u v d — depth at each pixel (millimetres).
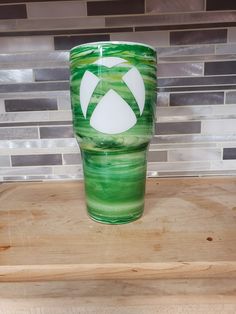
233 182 610
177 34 559
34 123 608
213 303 339
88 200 463
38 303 344
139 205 458
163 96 586
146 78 395
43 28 559
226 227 436
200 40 560
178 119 600
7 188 608
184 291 344
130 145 406
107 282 354
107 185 427
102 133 395
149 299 342
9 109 598
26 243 404
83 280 355
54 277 354
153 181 620
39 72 580
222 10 547
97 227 444
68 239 412
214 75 575
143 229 434
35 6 549
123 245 394
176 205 513
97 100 384
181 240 403
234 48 562
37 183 631
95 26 558
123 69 374
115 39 562
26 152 626
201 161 625
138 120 400
